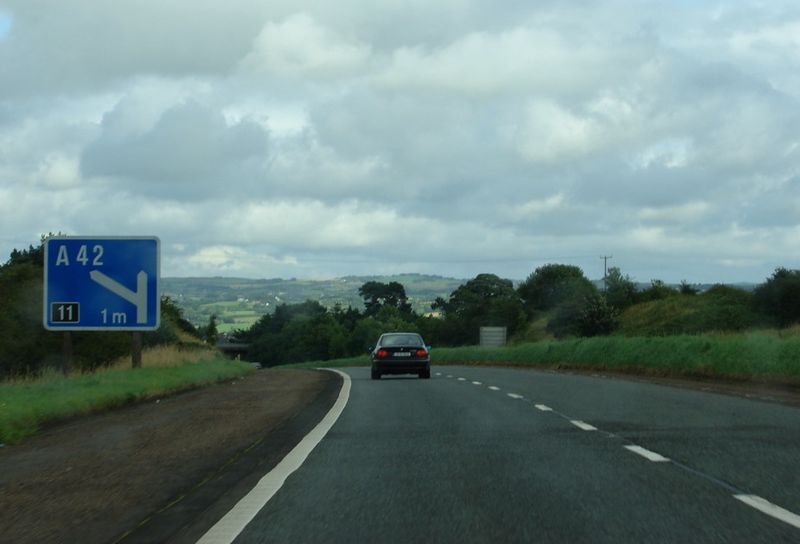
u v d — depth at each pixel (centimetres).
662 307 9206
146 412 1983
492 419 1703
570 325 10862
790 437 1364
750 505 853
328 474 1070
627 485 966
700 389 2508
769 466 1086
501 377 3500
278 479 1034
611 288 12975
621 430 1477
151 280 2845
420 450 1273
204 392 2770
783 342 2877
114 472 1104
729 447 1254
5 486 1008
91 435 1520
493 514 827
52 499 926
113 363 3684
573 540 723
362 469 1105
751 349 2984
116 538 750
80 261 2842
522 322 13700
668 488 946
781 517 800
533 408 1930
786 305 7712
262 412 1969
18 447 1381
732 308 8212
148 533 766
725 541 714
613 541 718
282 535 755
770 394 2294
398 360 3616
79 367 3469
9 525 802
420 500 899
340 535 754
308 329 18825
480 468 1098
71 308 2836
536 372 4128
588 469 1077
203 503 901
